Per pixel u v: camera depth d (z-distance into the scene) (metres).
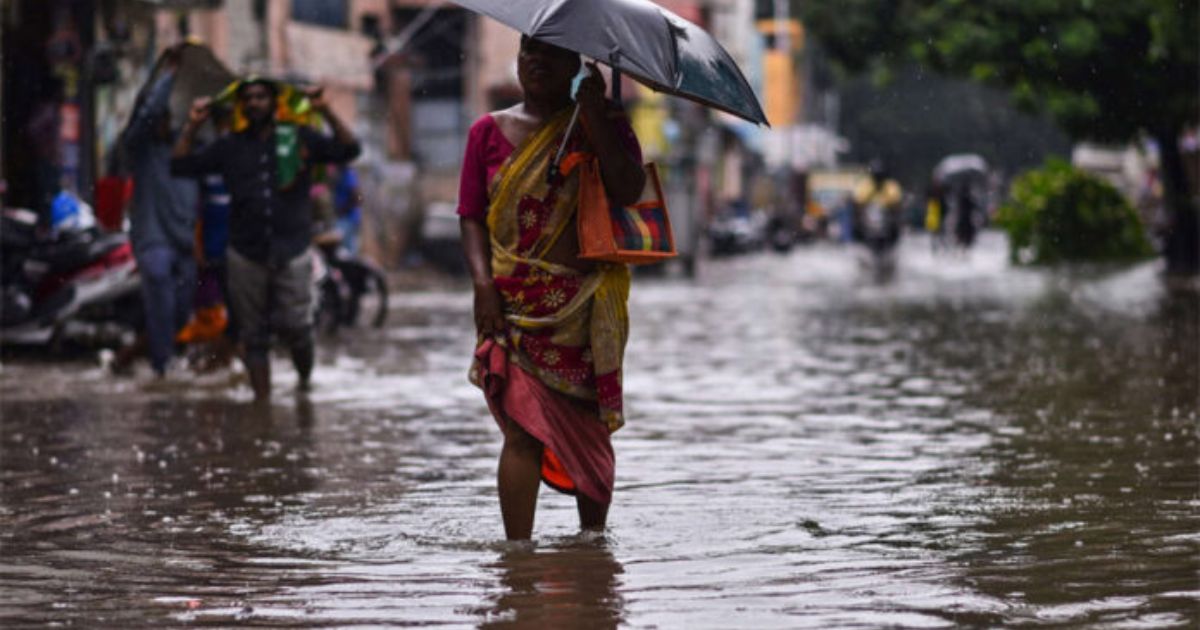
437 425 18.22
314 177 21.67
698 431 17.45
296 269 21.28
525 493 11.32
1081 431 17.09
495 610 9.26
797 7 78.38
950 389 21.56
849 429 17.55
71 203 28.92
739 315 38.72
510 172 11.18
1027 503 12.75
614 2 11.22
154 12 42.88
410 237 72.38
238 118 21.00
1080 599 9.41
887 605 9.30
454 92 80.94
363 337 32.19
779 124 173.88
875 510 12.52
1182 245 59.44
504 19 11.09
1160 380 22.11
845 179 166.75
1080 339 29.73
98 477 14.61
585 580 10.04
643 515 12.41
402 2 77.88
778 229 98.75
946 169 112.88
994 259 83.38
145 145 23.47
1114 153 116.19
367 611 9.28
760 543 11.23
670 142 106.94
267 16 64.50
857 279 60.47
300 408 19.94
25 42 34.59
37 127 34.84
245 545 11.36
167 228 23.64
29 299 27.30
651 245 11.35
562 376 11.27
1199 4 54.53
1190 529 11.53
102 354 26.28
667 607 9.29
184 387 22.45
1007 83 61.59
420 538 11.54
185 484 14.18
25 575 10.39
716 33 141.75
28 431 17.89
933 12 64.88
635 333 32.69
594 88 11.01
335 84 71.12
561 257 11.23
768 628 8.80
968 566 10.37
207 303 24.61
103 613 9.34
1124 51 57.62
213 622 9.09
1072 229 70.75
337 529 11.95
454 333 33.38
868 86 178.12
